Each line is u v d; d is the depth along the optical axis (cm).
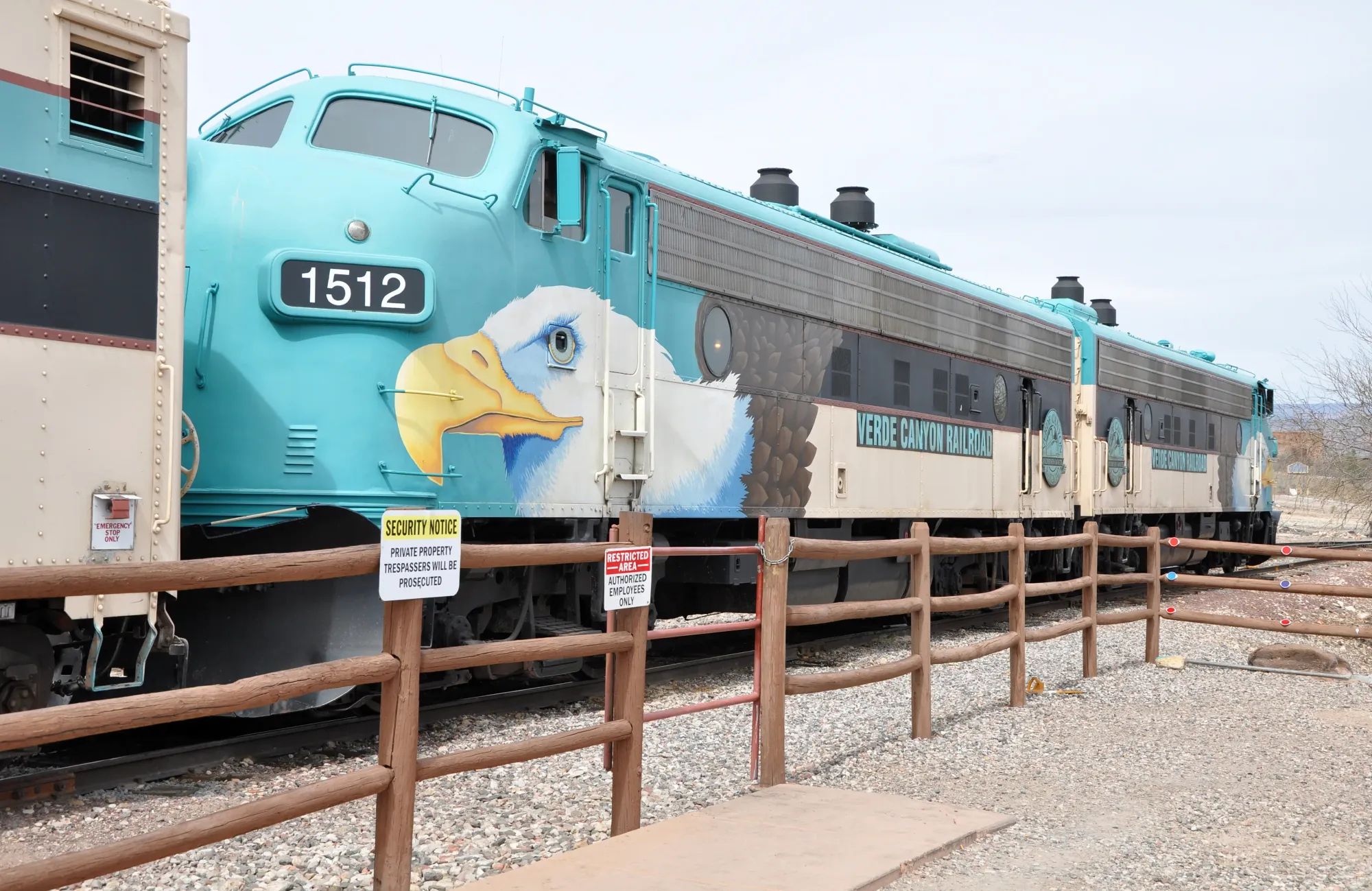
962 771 698
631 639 538
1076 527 1791
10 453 518
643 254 918
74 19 545
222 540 703
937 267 1510
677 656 1136
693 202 981
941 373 1374
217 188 733
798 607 667
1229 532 2469
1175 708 924
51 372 534
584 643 513
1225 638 1373
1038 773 695
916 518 1314
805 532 1134
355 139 807
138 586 356
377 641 694
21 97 529
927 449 1330
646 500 916
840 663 1116
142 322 573
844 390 1184
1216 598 1792
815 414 1130
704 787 638
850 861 492
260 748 677
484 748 466
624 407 896
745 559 1031
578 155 812
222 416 716
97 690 601
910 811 582
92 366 551
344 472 717
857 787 657
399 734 429
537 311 817
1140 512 1955
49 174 537
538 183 830
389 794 429
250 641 695
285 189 735
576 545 512
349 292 725
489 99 833
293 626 689
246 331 719
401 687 430
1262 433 2673
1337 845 562
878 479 1230
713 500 989
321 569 406
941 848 520
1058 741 787
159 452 580
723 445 1002
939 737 789
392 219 743
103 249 557
